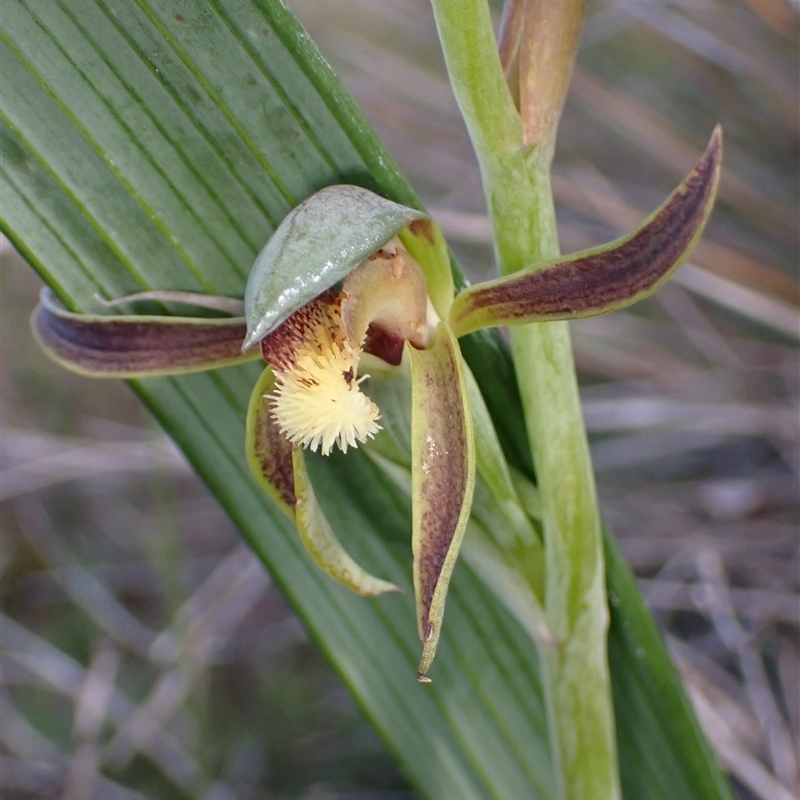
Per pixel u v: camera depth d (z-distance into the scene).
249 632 0.29
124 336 0.16
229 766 0.25
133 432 0.32
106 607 0.28
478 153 0.16
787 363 0.25
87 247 0.17
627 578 0.17
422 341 0.16
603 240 0.26
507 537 0.16
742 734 0.21
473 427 0.16
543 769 0.18
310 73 0.16
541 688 0.18
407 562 0.18
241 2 0.16
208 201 0.16
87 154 0.16
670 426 0.25
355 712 0.26
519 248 0.16
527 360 0.16
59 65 0.16
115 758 0.24
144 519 0.31
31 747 0.25
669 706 0.17
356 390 0.16
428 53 0.32
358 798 0.24
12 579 0.30
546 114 0.16
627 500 0.26
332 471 0.17
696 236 0.15
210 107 0.16
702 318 0.27
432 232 0.16
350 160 0.16
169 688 0.23
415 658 0.18
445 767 0.18
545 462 0.16
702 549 0.24
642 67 0.32
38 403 0.34
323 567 0.16
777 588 0.23
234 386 0.17
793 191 0.26
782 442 0.25
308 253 0.15
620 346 0.27
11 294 0.36
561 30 0.16
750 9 0.26
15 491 0.26
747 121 0.27
